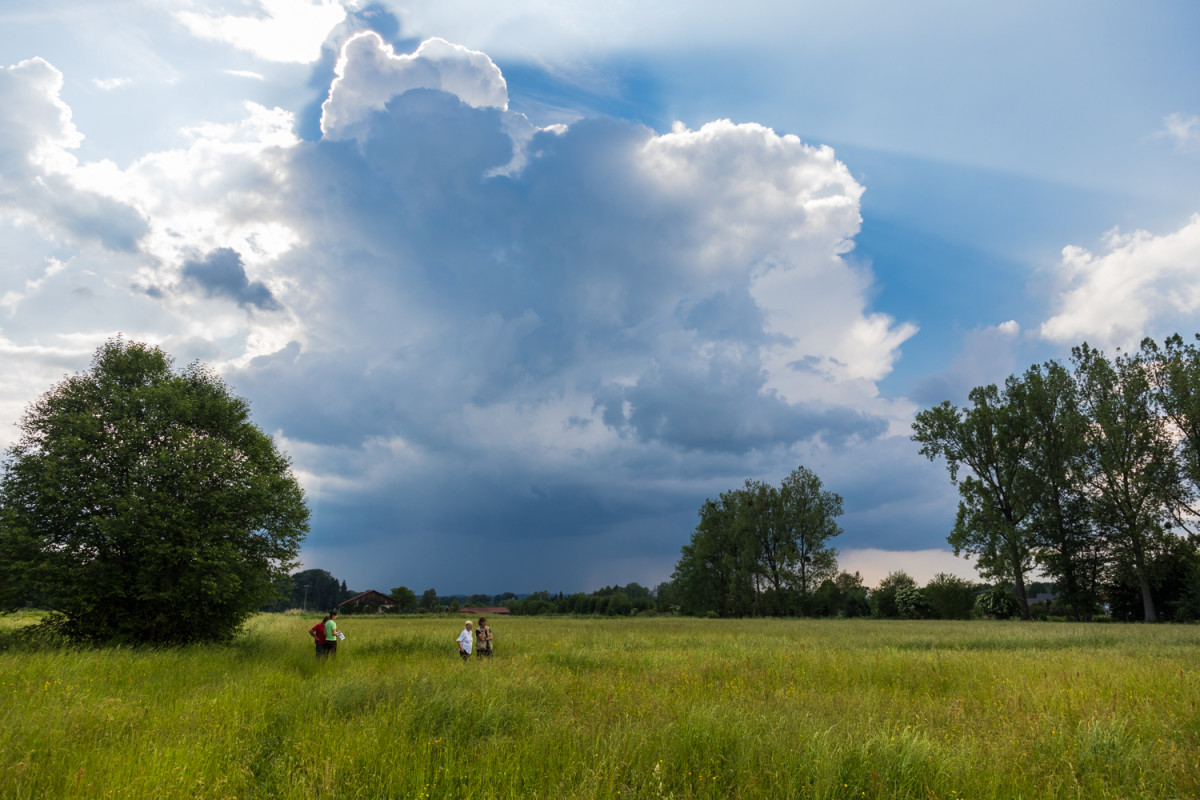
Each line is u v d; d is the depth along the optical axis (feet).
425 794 17.54
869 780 18.54
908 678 39.73
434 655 60.70
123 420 67.92
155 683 37.88
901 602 222.28
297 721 25.86
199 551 66.69
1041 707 27.63
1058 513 169.78
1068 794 17.02
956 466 183.21
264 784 18.99
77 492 64.13
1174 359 151.94
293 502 77.66
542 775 19.11
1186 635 85.35
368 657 59.16
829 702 29.99
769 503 260.01
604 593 508.94
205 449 70.13
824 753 19.57
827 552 246.27
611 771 18.49
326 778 17.97
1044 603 233.96
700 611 280.10
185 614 67.46
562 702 30.32
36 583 61.98
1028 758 20.59
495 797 17.31
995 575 171.94
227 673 42.75
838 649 63.77
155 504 64.85
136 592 66.03
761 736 22.34
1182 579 156.04
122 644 62.34
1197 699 28.35
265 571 74.64
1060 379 173.58
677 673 42.86
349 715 27.58
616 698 31.14
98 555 65.51
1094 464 162.61
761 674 41.78
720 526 278.46
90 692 32.53
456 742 22.79
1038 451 175.01
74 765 19.86
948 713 27.40
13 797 17.22
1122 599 174.91
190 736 23.85
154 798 17.37
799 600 248.11
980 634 92.22
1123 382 160.56
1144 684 33.65
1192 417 143.95
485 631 60.03
